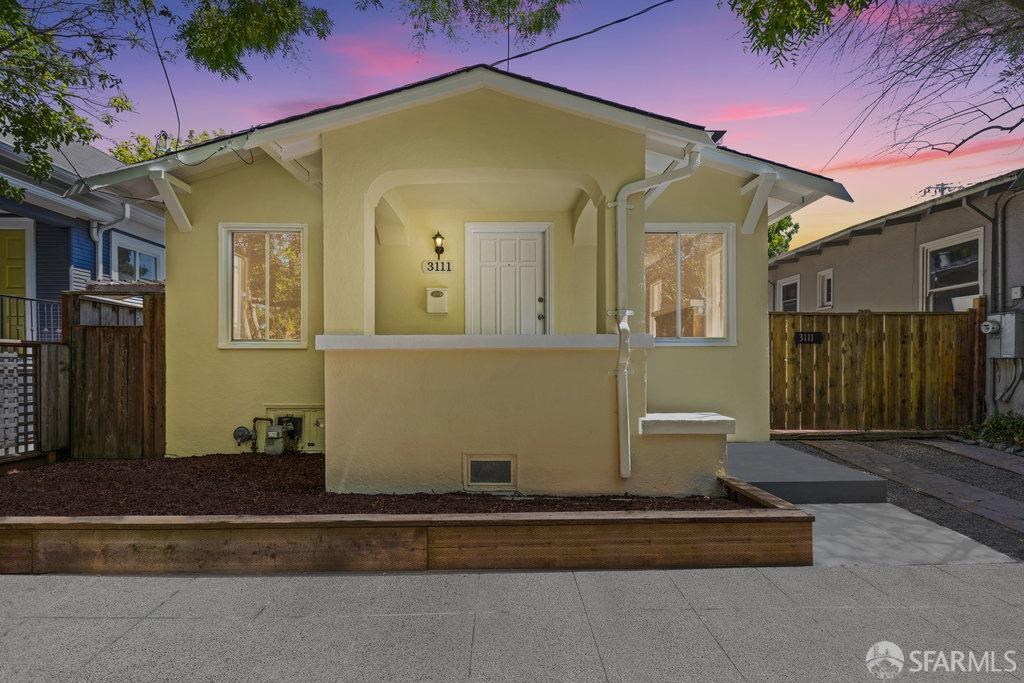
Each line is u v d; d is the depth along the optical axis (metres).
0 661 2.58
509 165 4.73
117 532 3.59
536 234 7.34
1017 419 7.46
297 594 3.28
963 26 4.83
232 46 6.27
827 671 2.48
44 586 3.38
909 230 10.06
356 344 4.48
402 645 2.72
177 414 6.52
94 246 10.17
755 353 7.34
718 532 3.67
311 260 6.66
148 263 11.98
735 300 7.33
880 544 4.07
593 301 7.25
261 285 6.78
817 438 7.80
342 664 2.56
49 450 6.15
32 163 6.45
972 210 8.41
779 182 6.96
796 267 13.98
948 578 3.47
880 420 7.94
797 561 3.68
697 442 4.61
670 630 2.85
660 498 4.49
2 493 4.57
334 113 4.57
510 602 3.17
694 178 7.34
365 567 3.62
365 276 4.66
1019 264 7.86
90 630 2.87
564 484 4.56
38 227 9.58
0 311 8.68
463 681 2.43
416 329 7.25
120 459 6.29
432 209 7.23
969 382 8.05
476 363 4.56
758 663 2.55
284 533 3.61
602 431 4.59
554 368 4.58
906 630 2.84
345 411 4.55
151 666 2.54
